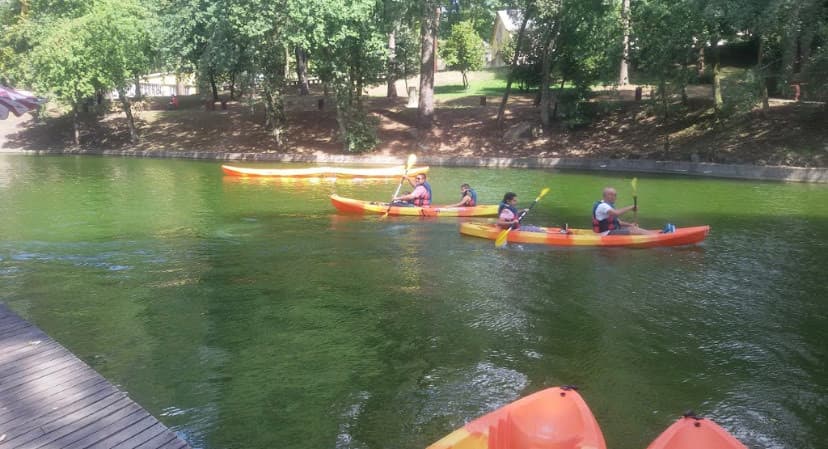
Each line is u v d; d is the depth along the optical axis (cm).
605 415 542
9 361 567
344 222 1360
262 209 1527
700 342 702
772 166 2095
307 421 532
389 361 653
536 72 2914
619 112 2834
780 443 498
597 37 2556
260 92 3125
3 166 2622
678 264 1011
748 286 898
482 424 429
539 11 2502
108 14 3019
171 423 529
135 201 1653
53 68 3045
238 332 733
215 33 2623
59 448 428
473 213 1423
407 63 3688
